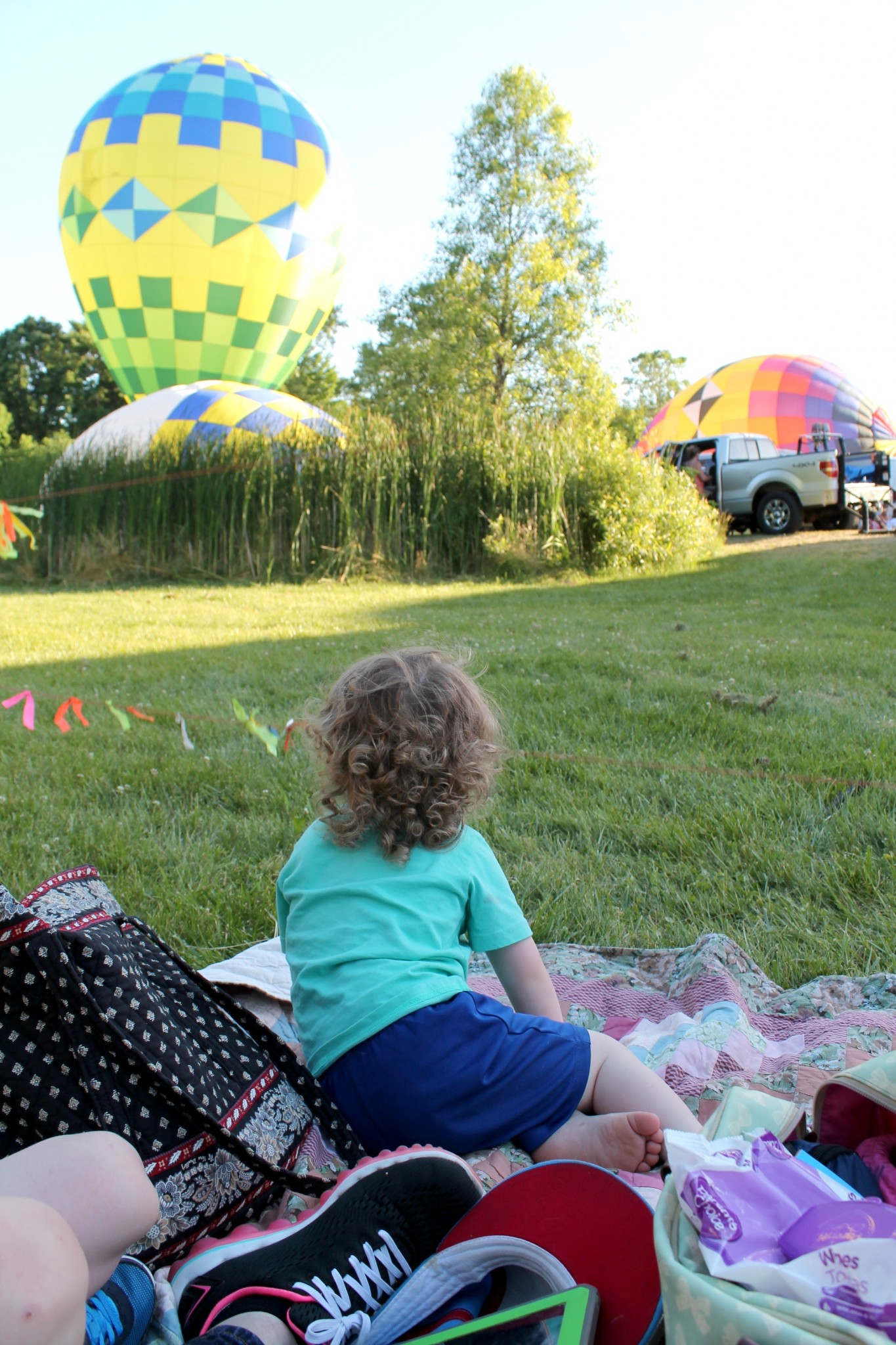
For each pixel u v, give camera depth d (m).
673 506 14.84
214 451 15.50
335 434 15.55
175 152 21.64
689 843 3.38
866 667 6.41
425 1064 1.62
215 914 2.97
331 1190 1.44
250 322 23.27
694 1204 1.13
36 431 50.44
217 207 21.89
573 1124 1.65
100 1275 1.14
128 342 23.41
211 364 23.61
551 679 6.14
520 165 26.89
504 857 3.37
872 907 2.90
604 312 27.27
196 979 1.66
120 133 21.83
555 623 9.15
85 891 1.65
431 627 8.88
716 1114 1.54
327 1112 1.65
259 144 22.12
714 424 32.41
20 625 9.66
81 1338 1.00
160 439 16.20
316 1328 1.25
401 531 14.80
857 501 17.33
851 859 3.17
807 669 6.39
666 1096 1.68
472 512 14.82
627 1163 1.61
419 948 1.73
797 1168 1.22
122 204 21.86
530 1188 1.40
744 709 5.25
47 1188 1.12
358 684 1.88
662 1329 1.22
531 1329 1.27
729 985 2.40
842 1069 2.00
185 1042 1.52
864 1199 1.17
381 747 1.80
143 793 4.08
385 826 1.82
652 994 2.48
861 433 31.53
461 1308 1.33
